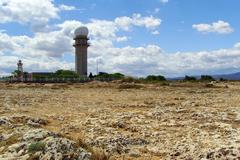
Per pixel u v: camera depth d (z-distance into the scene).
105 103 47.91
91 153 17.64
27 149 17.62
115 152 20.19
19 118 29.83
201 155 18.19
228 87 88.38
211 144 21.25
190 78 147.75
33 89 80.50
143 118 32.53
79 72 168.75
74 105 45.44
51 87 87.06
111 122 29.25
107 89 81.38
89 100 52.84
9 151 17.92
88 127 27.81
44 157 16.61
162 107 41.81
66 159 16.48
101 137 22.89
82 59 169.00
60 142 17.52
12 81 112.31
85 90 78.19
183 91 73.06
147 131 26.03
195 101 48.88
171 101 49.78
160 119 31.92
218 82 120.88
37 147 17.36
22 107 42.53
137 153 19.95
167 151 20.33
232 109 37.84
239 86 94.50
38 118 30.41
